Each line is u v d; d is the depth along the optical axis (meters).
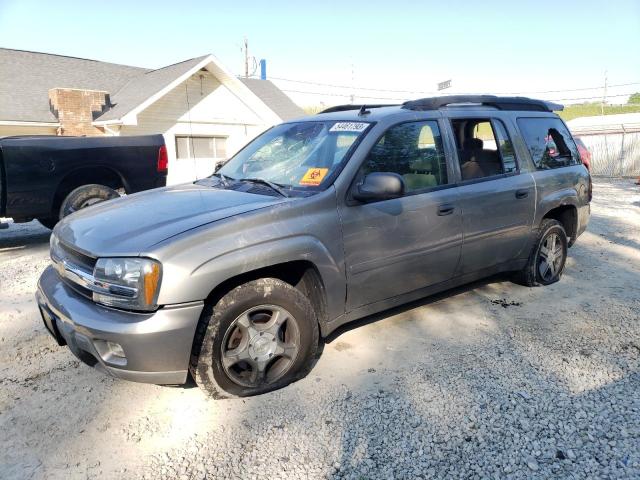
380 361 3.52
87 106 15.73
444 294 4.82
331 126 3.90
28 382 3.34
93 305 2.82
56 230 3.46
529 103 5.03
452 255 3.97
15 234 8.56
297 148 3.87
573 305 4.57
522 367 3.41
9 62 17.50
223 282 2.89
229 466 2.51
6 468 2.51
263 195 3.39
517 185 4.46
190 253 2.71
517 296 4.81
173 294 2.65
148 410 2.99
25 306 4.77
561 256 5.16
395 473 2.44
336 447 2.63
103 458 2.58
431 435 2.71
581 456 2.53
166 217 3.05
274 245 2.96
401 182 3.24
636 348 3.68
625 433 2.69
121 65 20.16
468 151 4.30
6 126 14.88
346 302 3.41
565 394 3.07
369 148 3.52
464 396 3.06
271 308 3.04
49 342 3.96
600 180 18.83
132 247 2.72
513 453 2.56
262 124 19.06
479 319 4.25
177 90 16.73
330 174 3.40
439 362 3.50
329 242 3.21
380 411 2.93
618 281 5.29
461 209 3.95
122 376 2.73
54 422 2.89
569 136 5.39
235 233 2.88
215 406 3.01
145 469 2.50
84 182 7.36
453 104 4.29
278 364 3.17
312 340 3.22
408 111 3.89
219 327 2.84
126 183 7.59
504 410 2.91
